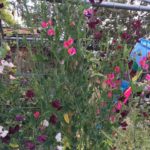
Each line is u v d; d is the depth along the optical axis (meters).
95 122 1.80
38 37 1.77
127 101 1.89
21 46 1.84
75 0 1.78
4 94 1.78
